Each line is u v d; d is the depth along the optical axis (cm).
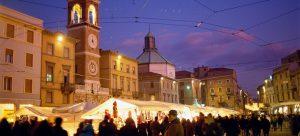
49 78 4766
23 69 4266
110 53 6344
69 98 5066
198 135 2020
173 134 1006
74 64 5269
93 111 2544
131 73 7094
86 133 1384
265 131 3009
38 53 4550
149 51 9269
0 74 3922
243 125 3070
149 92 8138
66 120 2644
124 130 1427
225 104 10925
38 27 4544
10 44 4094
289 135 3778
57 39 4931
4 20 4028
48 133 1089
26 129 1298
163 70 8975
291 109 7312
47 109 2822
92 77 5725
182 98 10244
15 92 4112
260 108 9412
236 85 11931
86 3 5806
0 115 3850
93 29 5906
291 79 7925
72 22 5853
